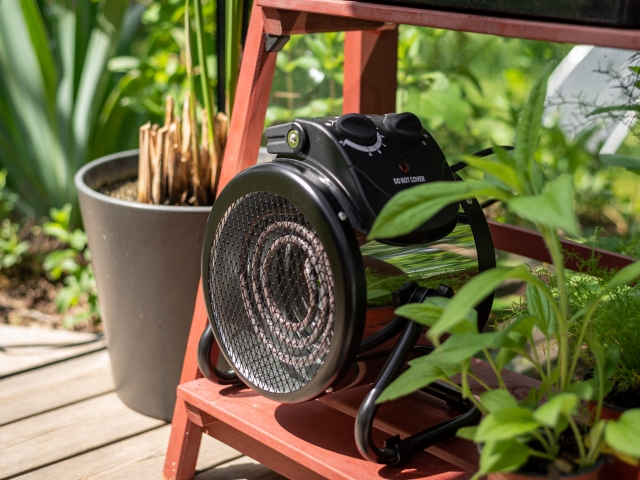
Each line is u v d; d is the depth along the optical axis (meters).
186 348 1.33
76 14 2.17
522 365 1.42
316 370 0.92
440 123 1.98
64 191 2.25
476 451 0.96
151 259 1.31
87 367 1.65
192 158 1.42
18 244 2.21
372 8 0.92
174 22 2.21
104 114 2.25
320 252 0.89
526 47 2.00
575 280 1.03
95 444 1.36
